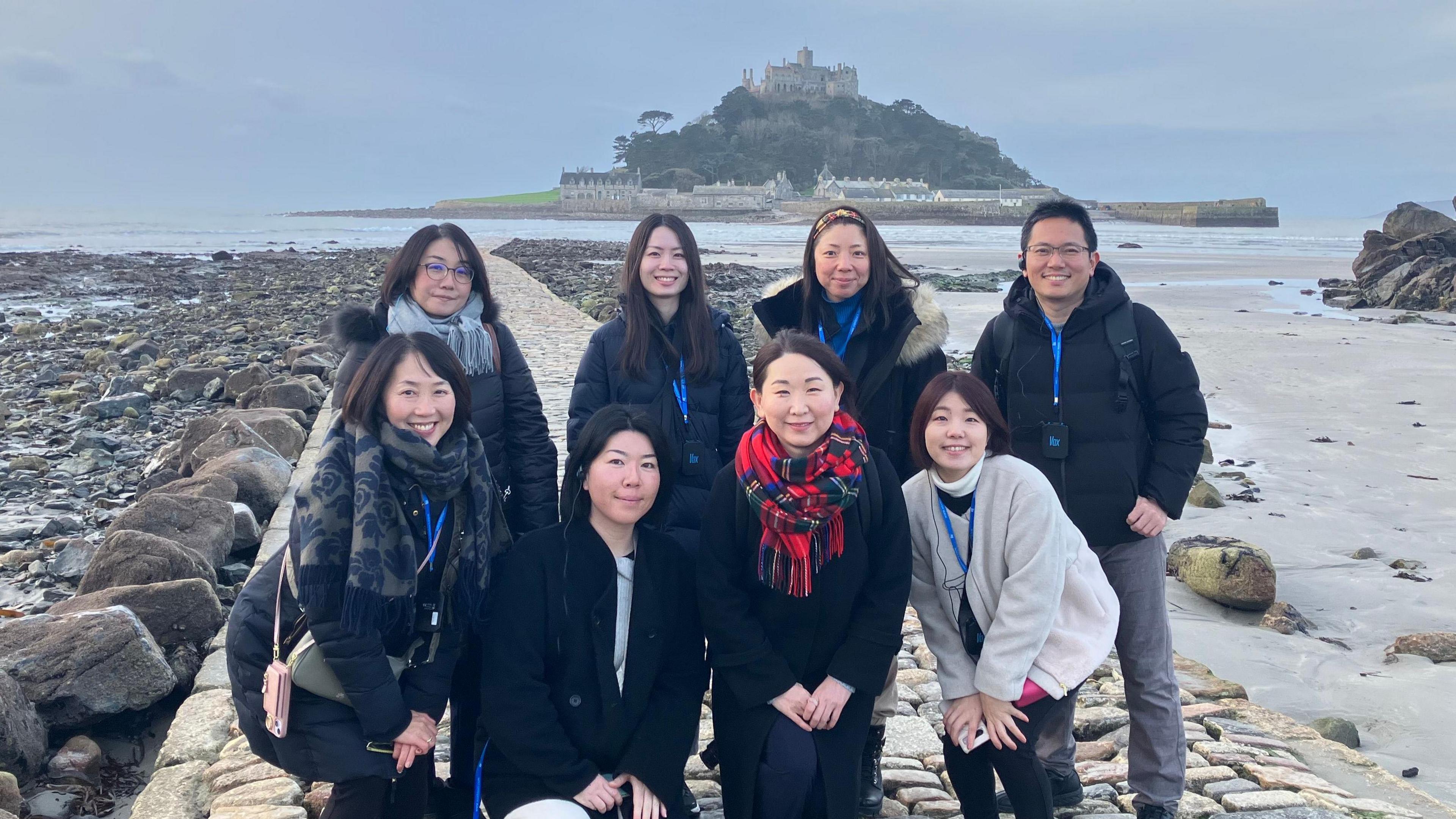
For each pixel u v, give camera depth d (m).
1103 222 154.50
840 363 2.78
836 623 2.90
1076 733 4.17
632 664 2.90
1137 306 3.34
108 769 4.16
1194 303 28.02
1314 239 94.25
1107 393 3.25
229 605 5.70
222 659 4.69
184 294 30.17
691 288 3.80
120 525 5.90
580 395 3.80
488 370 3.57
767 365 2.75
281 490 7.55
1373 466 10.32
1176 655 5.65
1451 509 8.80
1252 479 9.90
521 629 2.85
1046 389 3.32
